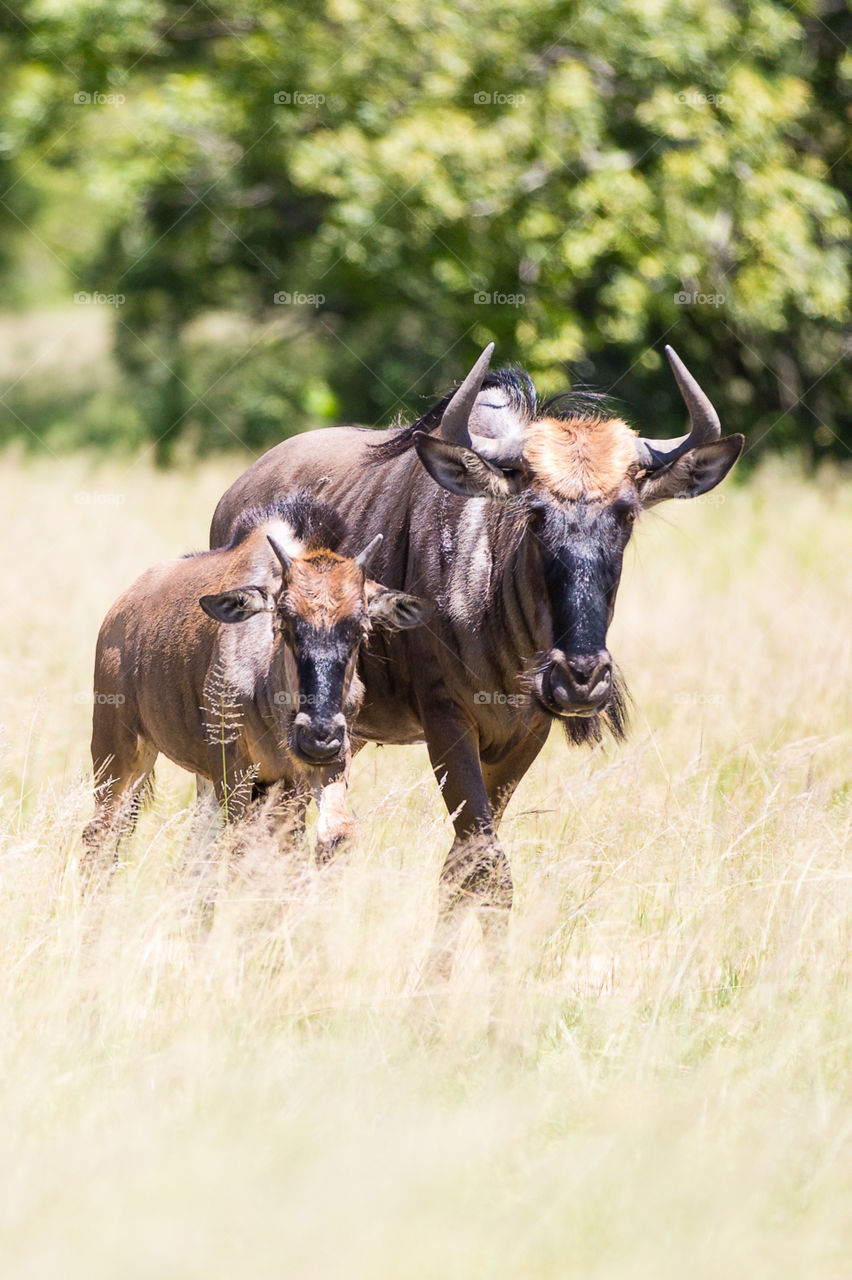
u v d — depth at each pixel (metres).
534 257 66.31
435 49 65.44
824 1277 13.59
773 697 31.28
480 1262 13.48
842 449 78.06
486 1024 18.03
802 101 69.88
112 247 96.38
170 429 85.19
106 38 69.50
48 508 52.22
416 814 22.06
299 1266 13.31
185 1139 15.01
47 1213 13.80
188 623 23.62
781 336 77.19
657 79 66.12
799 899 20.41
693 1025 18.55
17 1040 16.75
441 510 22.69
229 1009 17.48
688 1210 14.33
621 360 76.50
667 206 66.62
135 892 19.33
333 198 74.06
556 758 26.77
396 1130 15.43
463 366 73.06
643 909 21.20
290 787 22.25
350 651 20.73
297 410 82.75
